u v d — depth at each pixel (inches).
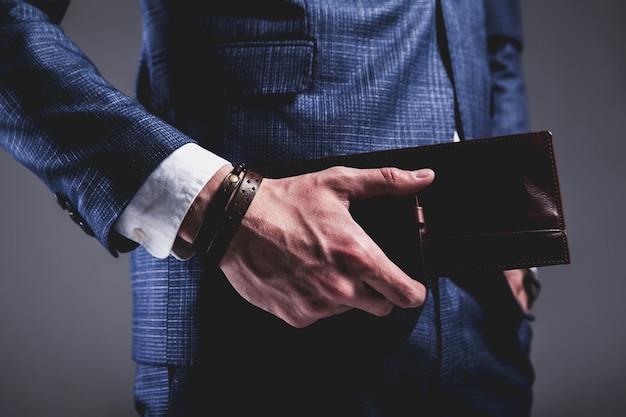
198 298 30.6
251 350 29.9
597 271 121.6
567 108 125.2
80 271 105.2
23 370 103.2
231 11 31.3
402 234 27.6
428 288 32.3
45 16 31.9
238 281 26.9
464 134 35.6
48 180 28.1
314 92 31.0
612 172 124.1
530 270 43.6
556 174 28.2
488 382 35.8
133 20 109.7
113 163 26.8
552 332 119.8
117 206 26.3
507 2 49.4
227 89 30.9
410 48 33.7
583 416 117.5
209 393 30.1
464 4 38.7
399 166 28.5
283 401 29.8
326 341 30.0
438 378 32.3
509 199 28.1
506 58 48.8
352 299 25.8
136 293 34.4
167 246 26.7
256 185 26.5
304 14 30.8
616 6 124.9
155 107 32.9
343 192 26.5
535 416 118.1
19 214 104.5
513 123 47.2
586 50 125.3
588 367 118.3
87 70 29.4
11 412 102.4
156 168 26.6
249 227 25.9
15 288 103.8
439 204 28.1
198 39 31.5
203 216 26.3
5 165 104.1
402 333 31.0
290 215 25.9
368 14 32.3
